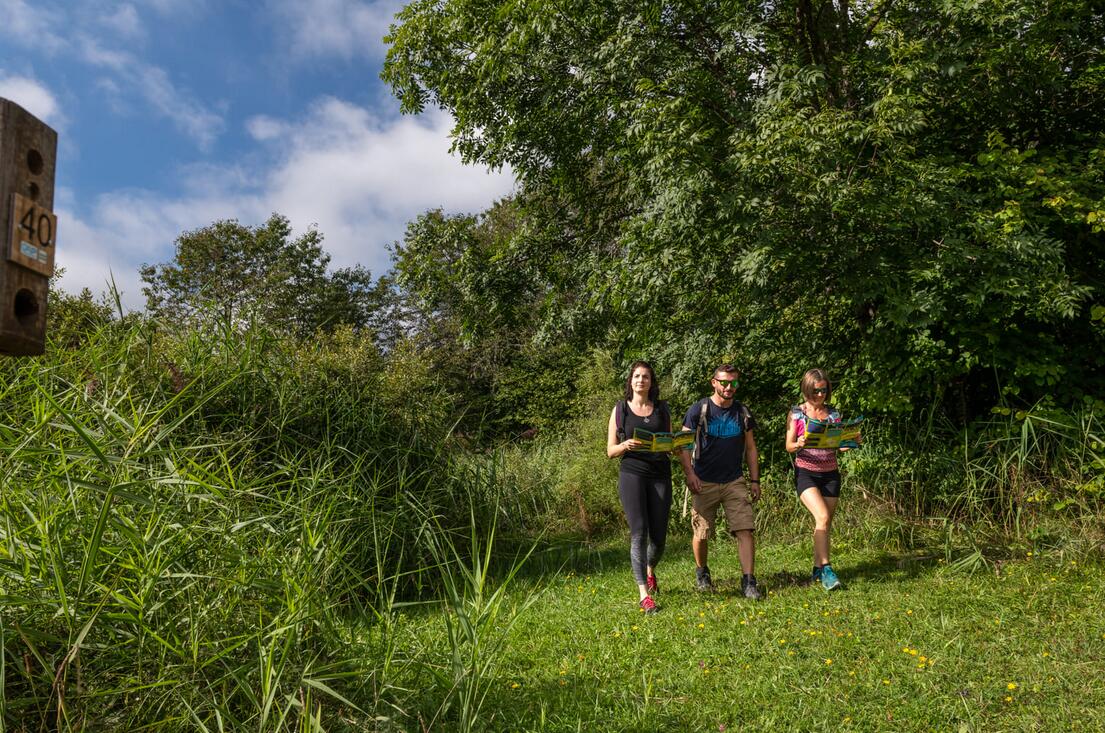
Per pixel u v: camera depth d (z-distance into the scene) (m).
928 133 9.06
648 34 9.15
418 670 3.79
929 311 7.16
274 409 7.06
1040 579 5.85
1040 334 7.76
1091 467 6.93
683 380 10.57
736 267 7.59
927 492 7.83
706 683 4.20
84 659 2.97
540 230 13.16
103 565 3.13
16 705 2.67
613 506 10.87
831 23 9.40
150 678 2.99
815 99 9.09
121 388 5.26
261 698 3.07
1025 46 8.30
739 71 9.59
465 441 8.77
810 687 4.06
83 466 3.30
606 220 12.90
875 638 4.86
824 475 6.45
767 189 7.62
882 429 8.39
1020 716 3.61
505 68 11.16
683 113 8.41
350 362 8.48
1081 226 8.34
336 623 3.77
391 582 6.49
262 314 7.53
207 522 3.57
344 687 3.43
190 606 3.13
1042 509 7.01
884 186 7.57
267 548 3.56
